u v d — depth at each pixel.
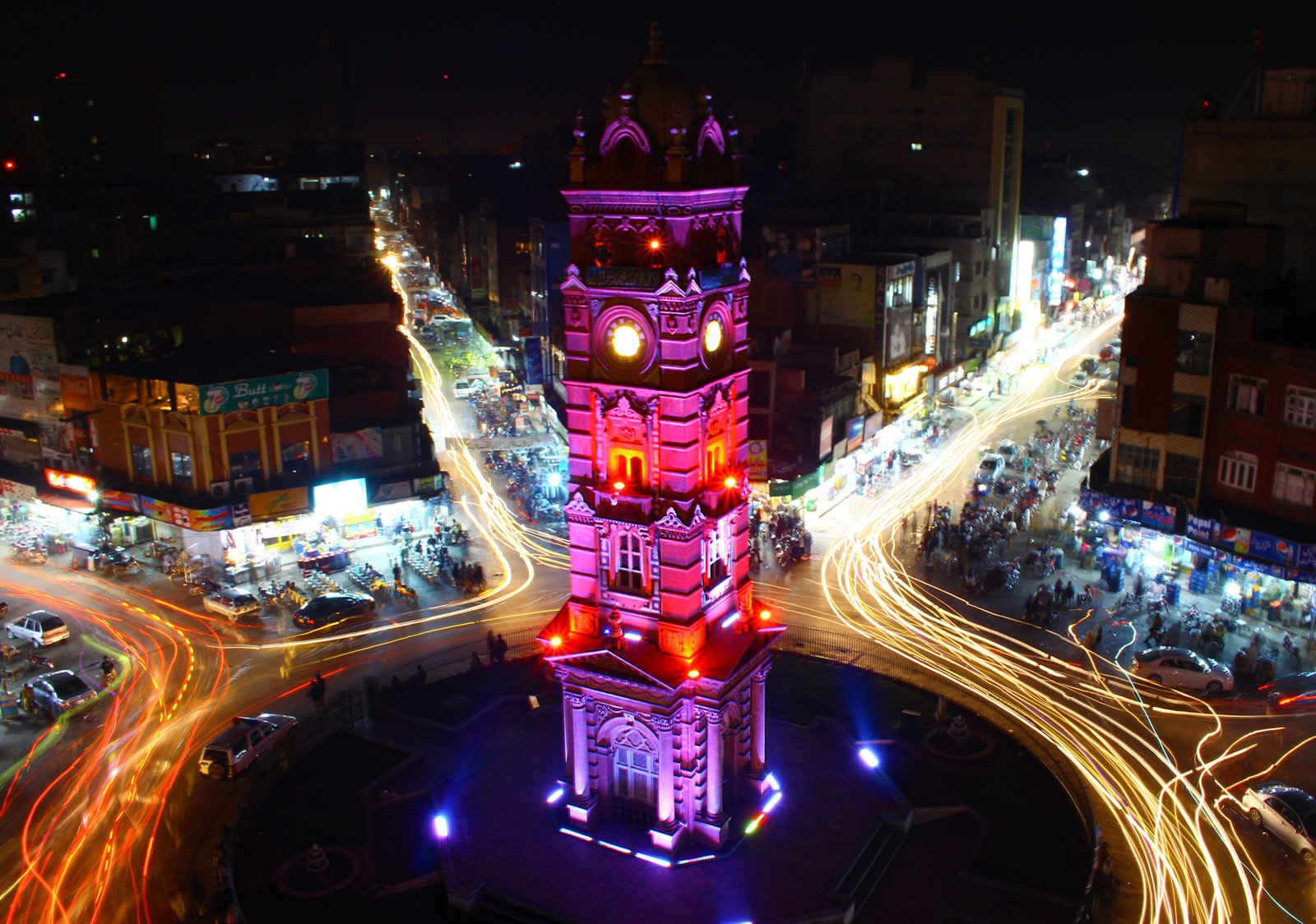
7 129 195.12
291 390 72.44
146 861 43.09
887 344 97.44
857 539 78.38
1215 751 49.59
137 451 73.62
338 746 50.59
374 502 76.81
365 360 89.38
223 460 70.56
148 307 86.38
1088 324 164.38
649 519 40.03
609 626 41.94
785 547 74.00
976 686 55.88
